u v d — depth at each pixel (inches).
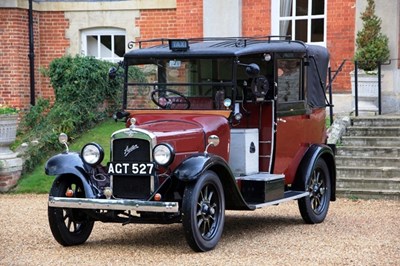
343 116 649.0
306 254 352.2
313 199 451.8
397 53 695.7
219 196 370.3
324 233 412.5
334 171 470.6
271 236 402.6
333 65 735.7
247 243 381.7
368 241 385.4
